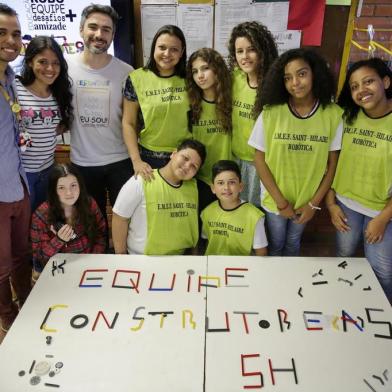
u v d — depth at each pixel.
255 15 2.20
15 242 1.86
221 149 1.98
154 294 1.38
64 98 1.89
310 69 1.54
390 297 1.79
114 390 1.04
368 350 1.16
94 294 1.38
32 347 1.17
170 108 1.87
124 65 2.02
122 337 1.21
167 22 2.24
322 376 1.08
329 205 1.80
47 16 2.23
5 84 1.62
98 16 1.78
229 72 1.91
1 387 1.06
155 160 1.99
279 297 1.37
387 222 1.63
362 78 1.51
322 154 1.64
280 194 1.73
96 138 2.02
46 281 1.44
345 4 2.15
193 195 1.75
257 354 1.15
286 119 1.62
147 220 1.70
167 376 1.08
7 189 1.63
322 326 1.25
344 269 1.51
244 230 1.70
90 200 1.84
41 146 1.89
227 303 1.34
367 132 1.59
